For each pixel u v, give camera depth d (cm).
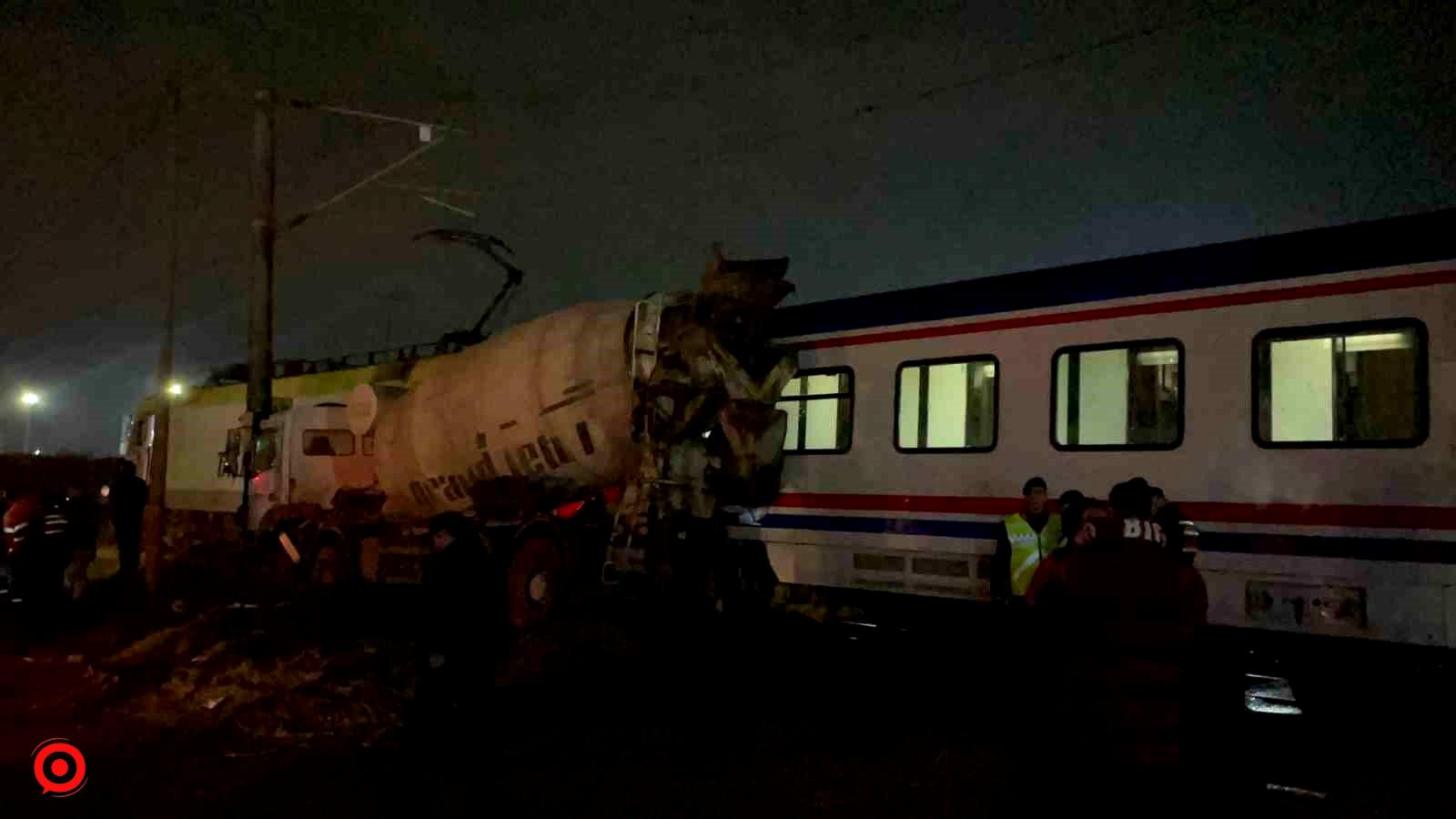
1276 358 830
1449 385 746
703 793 635
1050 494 947
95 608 1333
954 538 1010
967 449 1008
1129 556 427
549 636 1012
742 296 1076
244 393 2214
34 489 1392
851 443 1102
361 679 902
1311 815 587
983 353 1005
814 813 600
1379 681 816
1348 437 790
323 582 1400
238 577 1599
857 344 1106
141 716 822
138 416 2528
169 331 1392
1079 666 429
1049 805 452
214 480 2144
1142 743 417
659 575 1025
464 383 1223
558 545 1150
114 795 641
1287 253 830
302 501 1576
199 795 639
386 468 1362
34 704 871
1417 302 764
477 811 609
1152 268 902
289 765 697
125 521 1540
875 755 699
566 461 1139
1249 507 830
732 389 1038
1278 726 777
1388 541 765
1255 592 824
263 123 1520
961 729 759
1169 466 874
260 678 915
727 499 1093
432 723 720
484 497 1166
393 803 623
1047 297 966
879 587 1066
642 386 1043
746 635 1088
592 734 757
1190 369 870
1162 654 421
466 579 730
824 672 939
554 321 1155
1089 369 936
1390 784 641
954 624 1041
